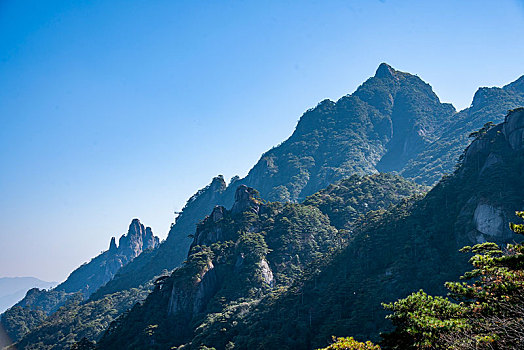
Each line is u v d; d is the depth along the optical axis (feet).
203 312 363.56
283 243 421.59
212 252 422.82
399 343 77.15
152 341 341.00
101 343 378.32
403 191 524.11
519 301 72.95
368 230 351.87
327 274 326.03
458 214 307.58
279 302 310.86
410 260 287.48
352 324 244.63
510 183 297.33
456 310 80.48
